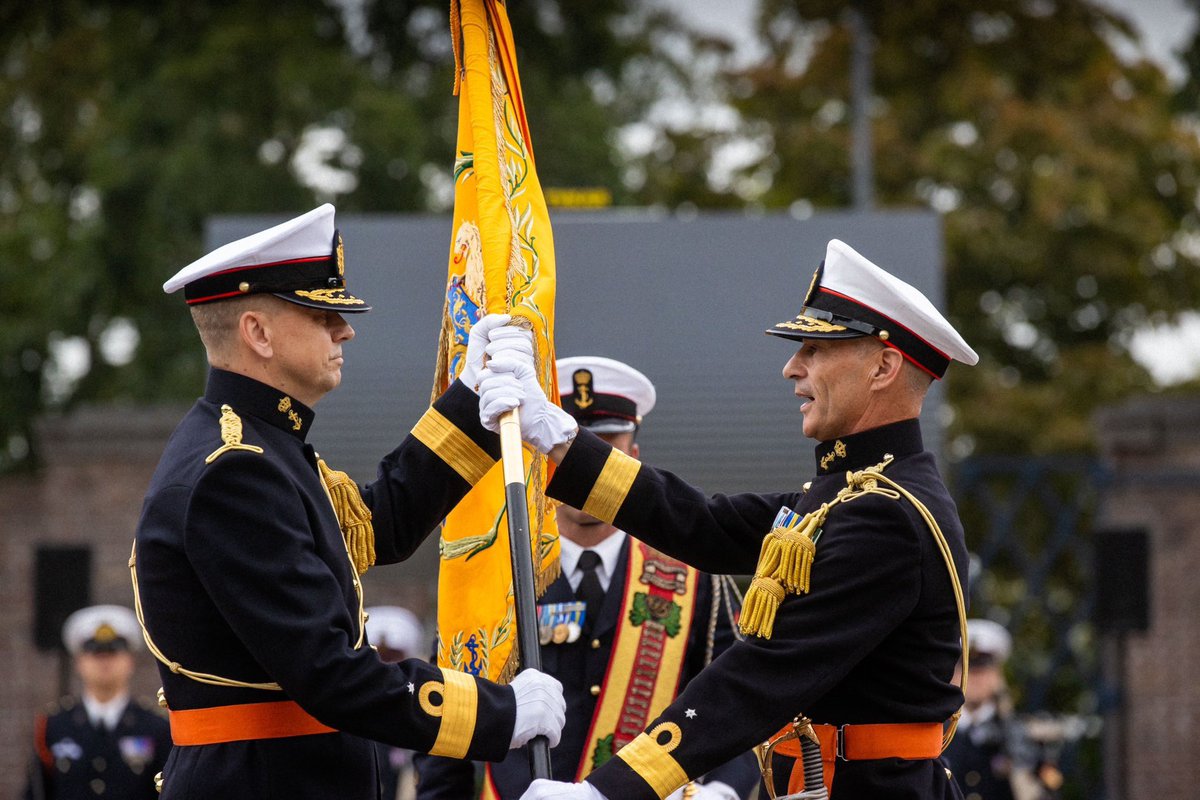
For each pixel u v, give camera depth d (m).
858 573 7.73
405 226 21.30
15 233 40.06
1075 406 39.50
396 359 21.02
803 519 8.00
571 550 10.74
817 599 7.74
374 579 24.44
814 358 8.30
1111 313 42.22
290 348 7.69
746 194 43.34
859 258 8.21
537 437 8.47
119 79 38.25
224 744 7.33
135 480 29.58
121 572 29.28
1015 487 33.84
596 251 21.22
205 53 37.16
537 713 7.55
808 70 42.66
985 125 40.72
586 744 10.35
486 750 7.41
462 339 9.20
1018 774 17.64
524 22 40.41
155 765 17.53
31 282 39.88
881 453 8.19
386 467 8.73
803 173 41.50
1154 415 28.53
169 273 37.00
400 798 16.31
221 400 7.68
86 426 29.56
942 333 8.12
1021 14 42.62
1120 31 43.25
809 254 21.30
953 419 37.84
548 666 10.55
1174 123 43.31
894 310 8.14
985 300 41.19
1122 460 28.81
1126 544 23.45
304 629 7.10
